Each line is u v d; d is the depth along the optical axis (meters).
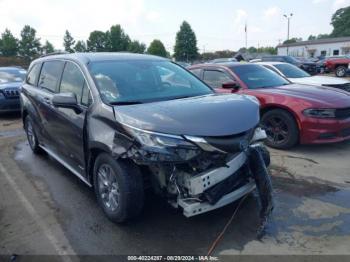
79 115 3.90
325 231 3.36
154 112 3.24
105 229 3.50
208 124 3.09
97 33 76.81
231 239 3.27
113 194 3.51
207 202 3.14
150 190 3.95
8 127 8.74
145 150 2.97
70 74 4.42
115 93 3.81
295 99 5.67
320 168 5.00
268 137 6.06
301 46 66.69
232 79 6.75
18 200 4.26
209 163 3.09
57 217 3.79
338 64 23.02
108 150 3.30
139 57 4.67
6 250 3.22
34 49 68.06
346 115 5.62
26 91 5.82
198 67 7.46
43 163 5.65
